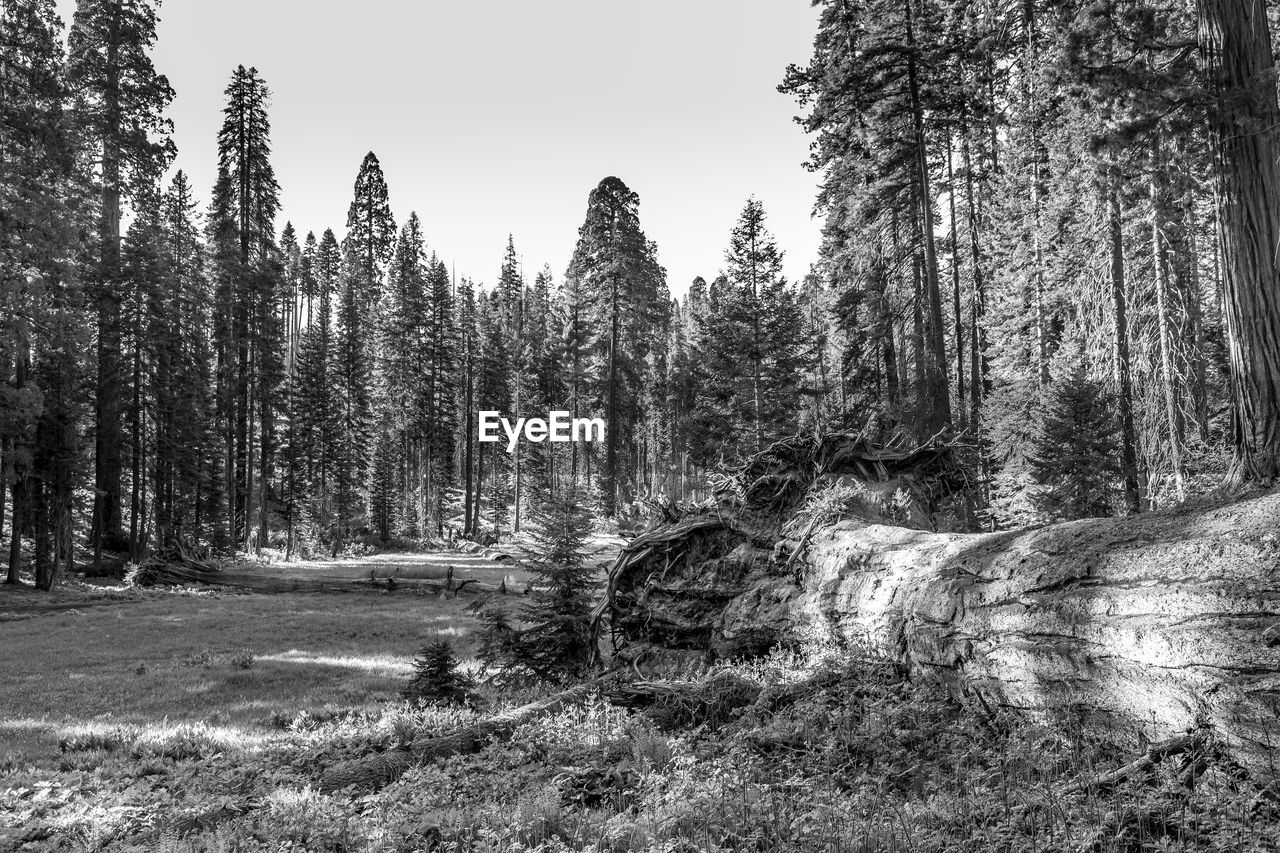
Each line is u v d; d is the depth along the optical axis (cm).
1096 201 2009
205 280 4744
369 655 1822
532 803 602
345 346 6172
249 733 1124
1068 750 594
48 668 1673
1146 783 511
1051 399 2092
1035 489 2081
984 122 2181
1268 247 735
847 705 778
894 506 1257
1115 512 1931
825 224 2988
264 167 5072
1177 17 1225
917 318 2388
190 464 4169
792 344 3591
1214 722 526
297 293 9694
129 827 682
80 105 3750
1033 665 675
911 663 844
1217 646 520
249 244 4981
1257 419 718
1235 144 764
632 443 7350
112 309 3775
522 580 3350
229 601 2991
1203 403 1986
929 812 519
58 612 2659
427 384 6625
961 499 1539
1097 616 614
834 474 1325
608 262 5500
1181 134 966
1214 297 2764
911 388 2250
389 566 4125
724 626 1204
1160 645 559
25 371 3178
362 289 8400
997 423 2692
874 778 596
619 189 5541
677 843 491
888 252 2525
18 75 2956
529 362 7012
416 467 7375
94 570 3597
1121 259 2116
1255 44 792
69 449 3394
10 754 1003
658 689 925
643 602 1380
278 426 6494
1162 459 1931
